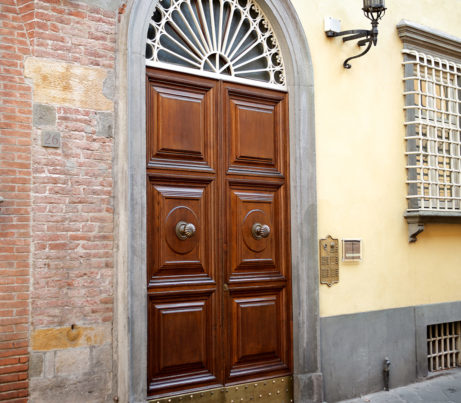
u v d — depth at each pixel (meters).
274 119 5.82
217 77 5.42
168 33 5.24
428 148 7.14
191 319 5.11
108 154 4.67
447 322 7.28
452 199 7.41
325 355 5.89
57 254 4.38
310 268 5.80
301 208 5.78
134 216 4.66
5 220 4.20
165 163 5.04
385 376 6.41
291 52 5.82
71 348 4.41
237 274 5.45
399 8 7.04
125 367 4.53
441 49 7.44
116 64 4.73
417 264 6.96
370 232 6.46
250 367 5.47
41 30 4.41
